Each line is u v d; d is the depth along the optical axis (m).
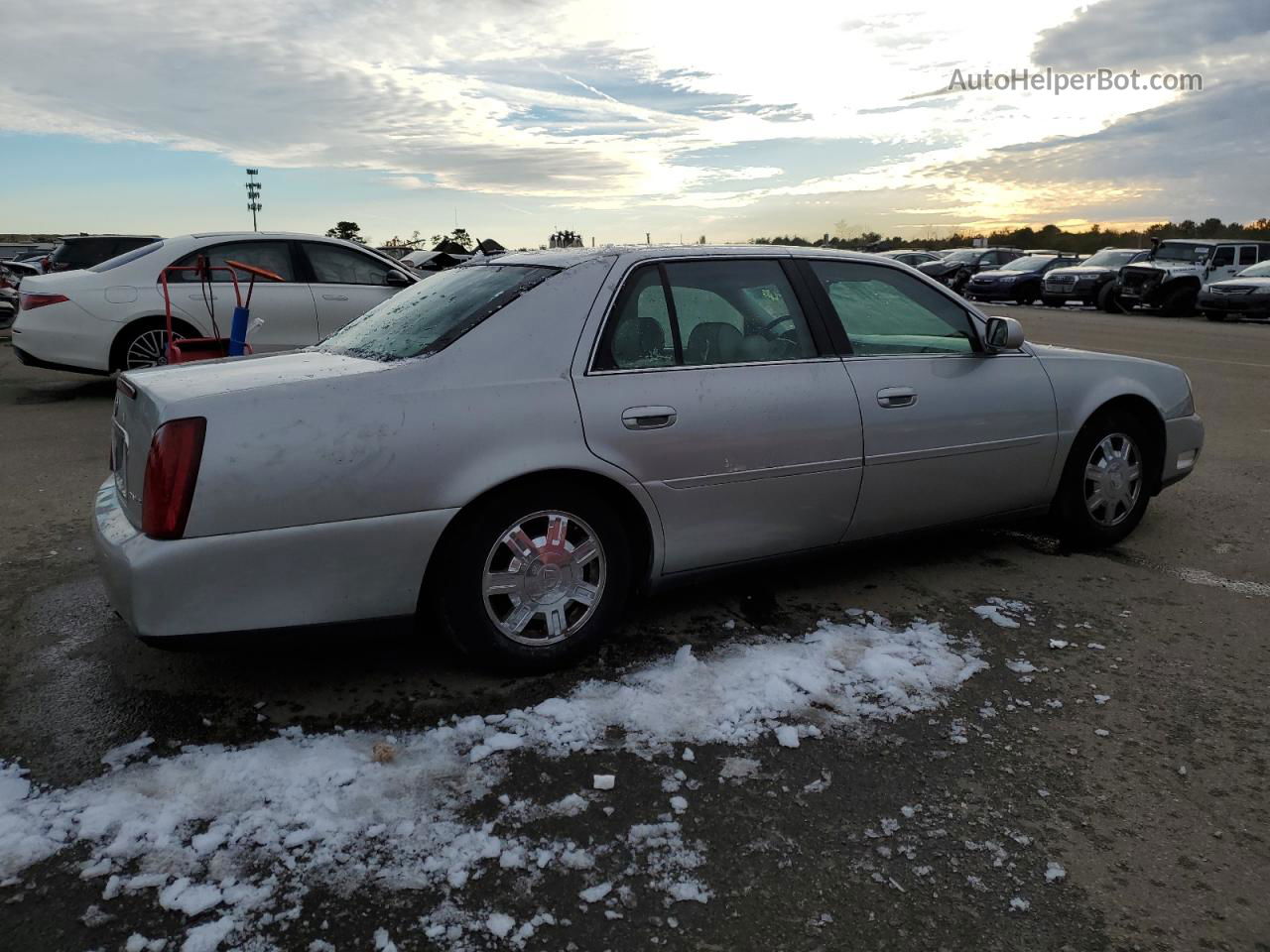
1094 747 2.93
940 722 3.05
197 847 2.40
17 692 3.24
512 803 2.60
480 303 3.37
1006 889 2.30
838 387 3.81
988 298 27.45
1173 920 2.20
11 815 2.52
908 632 3.72
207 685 3.30
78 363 8.65
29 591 4.18
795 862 2.39
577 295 3.39
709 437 3.49
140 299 8.64
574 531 3.34
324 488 2.88
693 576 3.63
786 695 3.18
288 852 2.39
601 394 3.30
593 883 2.30
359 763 2.78
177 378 3.16
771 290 3.83
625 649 3.57
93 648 3.60
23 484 6.04
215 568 2.80
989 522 4.46
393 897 2.24
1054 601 4.10
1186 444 4.99
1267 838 2.50
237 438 2.80
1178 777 2.77
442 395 3.06
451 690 3.25
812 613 3.93
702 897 2.26
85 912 2.19
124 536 2.90
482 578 3.17
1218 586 4.31
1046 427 4.45
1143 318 21.25
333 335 3.96
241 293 8.77
